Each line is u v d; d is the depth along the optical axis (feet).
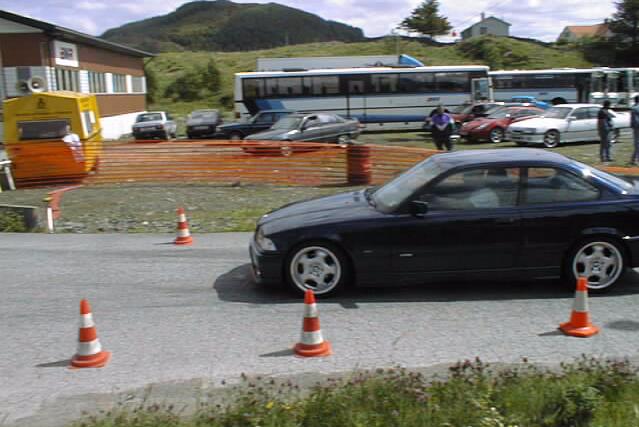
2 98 95.66
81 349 16.29
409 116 109.70
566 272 21.38
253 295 22.06
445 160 22.70
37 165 56.29
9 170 55.83
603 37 267.39
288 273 21.39
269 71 114.83
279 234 21.27
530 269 21.30
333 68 116.57
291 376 15.12
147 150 57.57
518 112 92.43
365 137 104.68
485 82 110.22
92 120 67.31
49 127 61.82
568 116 81.76
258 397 13.30
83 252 29.71
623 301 20.65
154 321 19.49
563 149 78.07
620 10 250.57
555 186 21.45
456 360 15.97
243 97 107.45
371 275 21.22
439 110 63.57
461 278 21.34
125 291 22.91
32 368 16.19
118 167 57.47
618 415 12.10
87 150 57.06
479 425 11.75
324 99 108.27
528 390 12.95
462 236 20.95
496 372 14.58
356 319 19.30
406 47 272.72
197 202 45.42
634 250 21.20
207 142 57.93
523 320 18.95
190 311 20.40
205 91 217.15
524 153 22.63
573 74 129.29
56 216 40.83
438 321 18.99
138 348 17.28
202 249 29.84
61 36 100.32
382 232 20.95
